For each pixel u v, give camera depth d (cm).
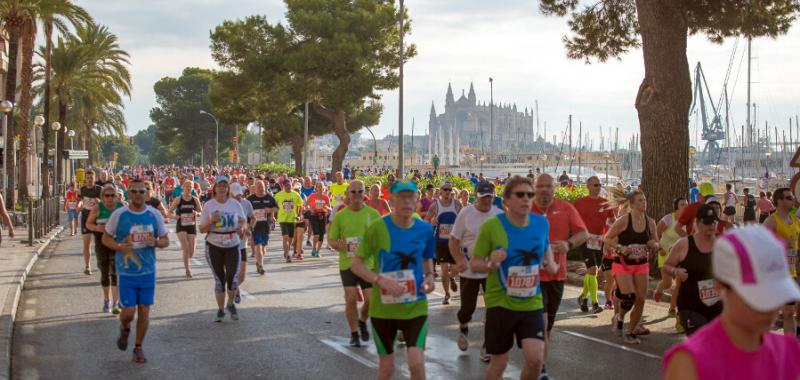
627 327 1127
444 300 1348
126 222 884
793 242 1004
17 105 5050
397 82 5022
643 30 1669
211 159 13512
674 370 263
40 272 1783
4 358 880
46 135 3816
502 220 650
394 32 5038
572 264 1831
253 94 5456
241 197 1511
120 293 892
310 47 4775
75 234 2955
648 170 1667
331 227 977
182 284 1593
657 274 1571
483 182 943
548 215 835
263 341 1032
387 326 629
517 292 644
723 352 258
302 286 1570
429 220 1354
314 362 911
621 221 1008
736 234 248
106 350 979
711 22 2058
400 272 625
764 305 239
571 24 2208
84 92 5309
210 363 909
